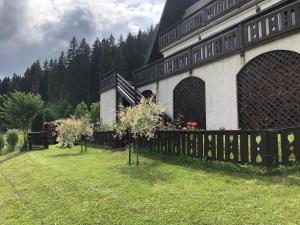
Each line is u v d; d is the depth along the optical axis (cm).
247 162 597
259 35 919
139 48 6034
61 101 5778
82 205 502
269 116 870
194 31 1628
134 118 784
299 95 780
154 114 850
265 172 554
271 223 363
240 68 966
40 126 2177
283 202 417
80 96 6069
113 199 502
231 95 1008
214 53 1092
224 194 470
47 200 566
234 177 557
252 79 928
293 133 582
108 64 5928
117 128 923
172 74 1345
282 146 568
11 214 533
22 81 7631
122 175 658
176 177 601
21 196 629
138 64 5884
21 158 1262
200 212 412
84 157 1016
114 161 859
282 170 552
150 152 919
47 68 8188
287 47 810
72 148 1435
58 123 1628
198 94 1195
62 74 6788
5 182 820
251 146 590
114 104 1738
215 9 1477
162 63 1448
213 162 670
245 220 376
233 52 990
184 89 1284
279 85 838
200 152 713
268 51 866
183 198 470
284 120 820
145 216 425
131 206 464
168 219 407
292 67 802
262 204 417
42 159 1083
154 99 1484
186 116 1272
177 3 2003
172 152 814
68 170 773
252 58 920
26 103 2164
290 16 806
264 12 885
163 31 1983
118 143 1161
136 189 542
